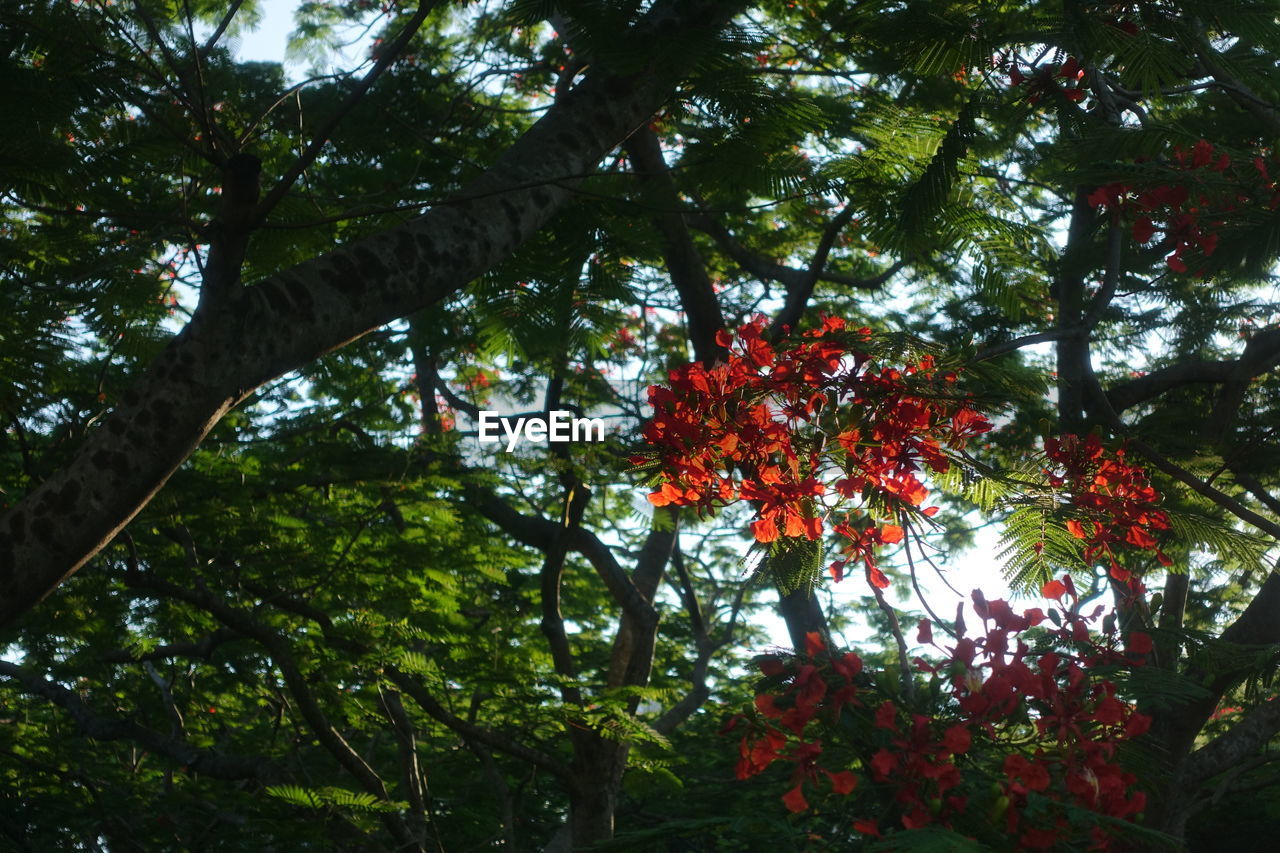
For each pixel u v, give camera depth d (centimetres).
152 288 439
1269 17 328
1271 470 773
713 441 379
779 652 341
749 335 384
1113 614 367
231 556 682
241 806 886
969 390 386
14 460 659
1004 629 299
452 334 736
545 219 442
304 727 967
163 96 379
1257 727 790
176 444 352
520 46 803
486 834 1029
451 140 650
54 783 908
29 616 695
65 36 325
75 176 374
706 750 1282
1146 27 335
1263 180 402
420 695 758
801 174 420
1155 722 704
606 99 459
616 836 302
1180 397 873
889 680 305
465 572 802
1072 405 630
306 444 789
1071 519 388
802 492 380
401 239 400
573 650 1262
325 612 723
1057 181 435
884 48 373
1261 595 790
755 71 365
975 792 290
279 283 374
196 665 926
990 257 509
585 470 788
